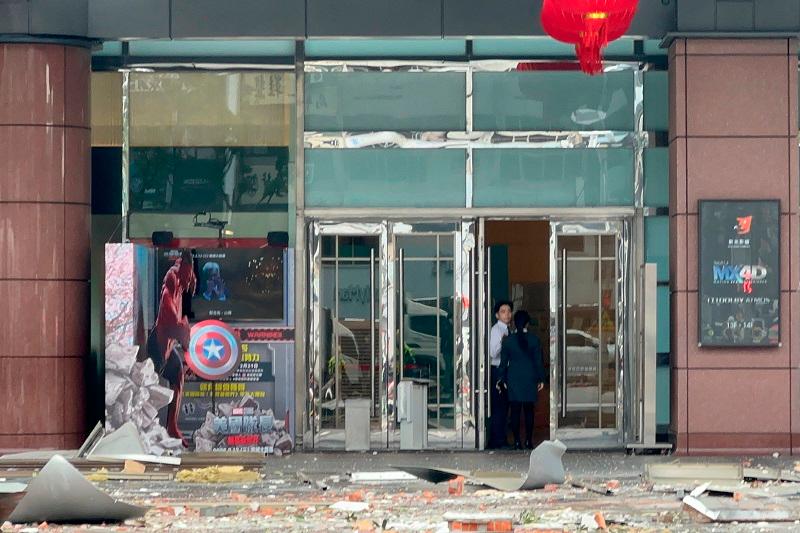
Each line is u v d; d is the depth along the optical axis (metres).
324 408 53.59
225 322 52.50
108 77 53.84
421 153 53.84
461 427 53.97
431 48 53.88
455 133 53.78
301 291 53.53
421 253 53.97
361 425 53.44
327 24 52.56
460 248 53.91
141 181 53.69
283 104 53.78
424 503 37.00
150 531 31.02
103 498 32.38
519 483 41.69
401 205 53.75
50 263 51.78
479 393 53.97
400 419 53.66
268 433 52.16
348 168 53.84
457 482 40.06
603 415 53.88
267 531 31.09
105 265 50.81
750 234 51.91
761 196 52.16
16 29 51.59
